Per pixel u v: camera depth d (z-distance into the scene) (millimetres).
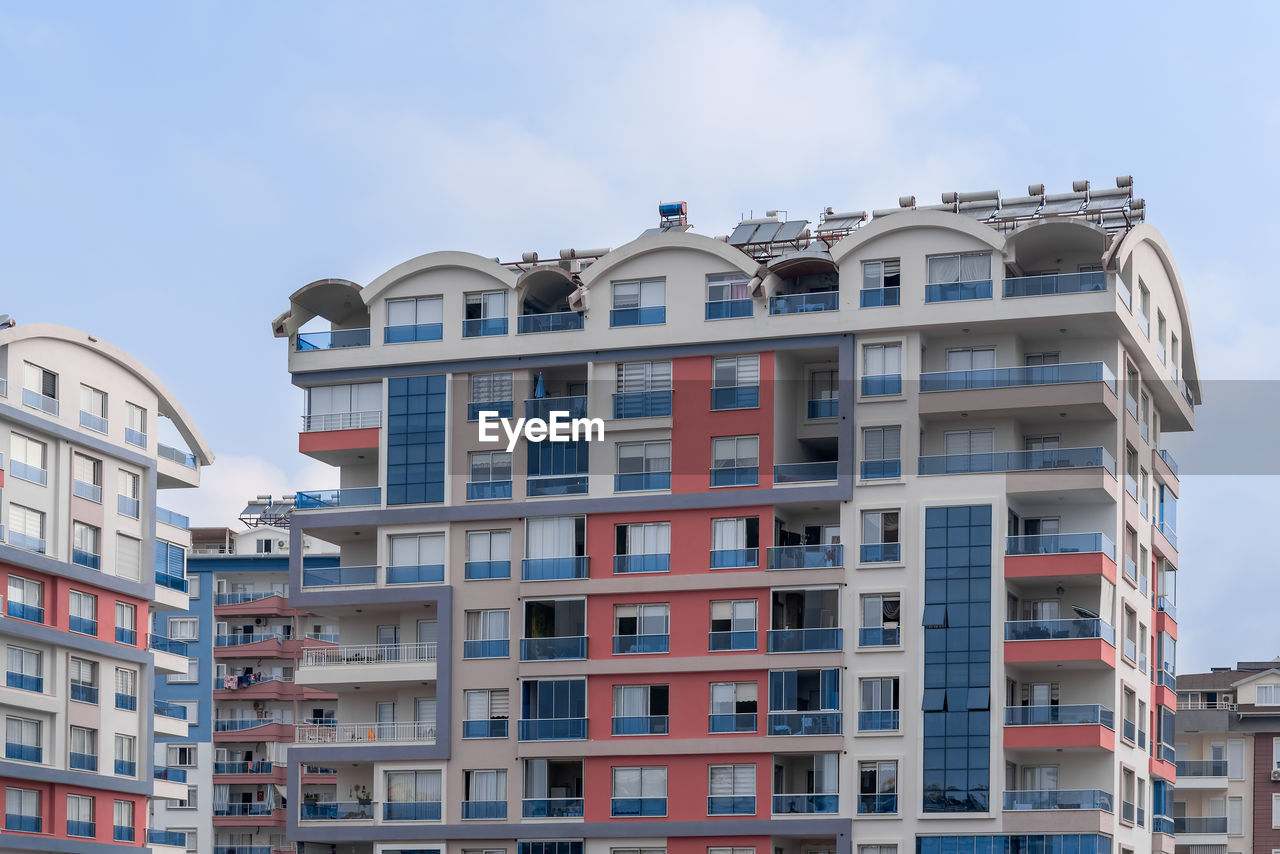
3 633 84250
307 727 85375
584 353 83938
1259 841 112125
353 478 88875
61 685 87062
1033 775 79000
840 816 77438
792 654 79250
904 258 80938
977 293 79938
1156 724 87875
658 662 80688
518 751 81438
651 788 79938
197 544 136125
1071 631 76812
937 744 77062
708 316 82812
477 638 83375
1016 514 79938
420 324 86188
